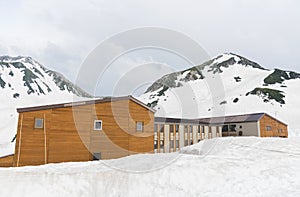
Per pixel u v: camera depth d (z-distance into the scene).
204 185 5.84
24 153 10.31
